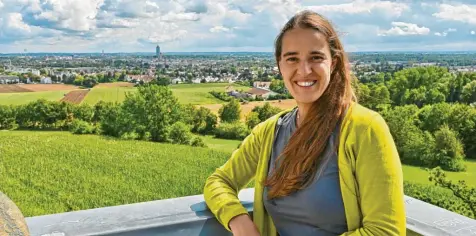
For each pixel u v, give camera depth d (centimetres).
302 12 139
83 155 1401
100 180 1256
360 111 130
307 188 132
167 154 1526
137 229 137
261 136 156
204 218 148
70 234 132
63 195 1133
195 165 1447
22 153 1313
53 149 1373
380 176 121
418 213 147
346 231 131
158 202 159
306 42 133
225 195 151
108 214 147
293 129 146
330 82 136
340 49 136
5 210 110
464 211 665
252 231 141
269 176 146
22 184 1162
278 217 143
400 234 120
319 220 132
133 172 1362
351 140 126
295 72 136
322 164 131
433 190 734
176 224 143
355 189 127
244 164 161
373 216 121
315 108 135
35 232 133
